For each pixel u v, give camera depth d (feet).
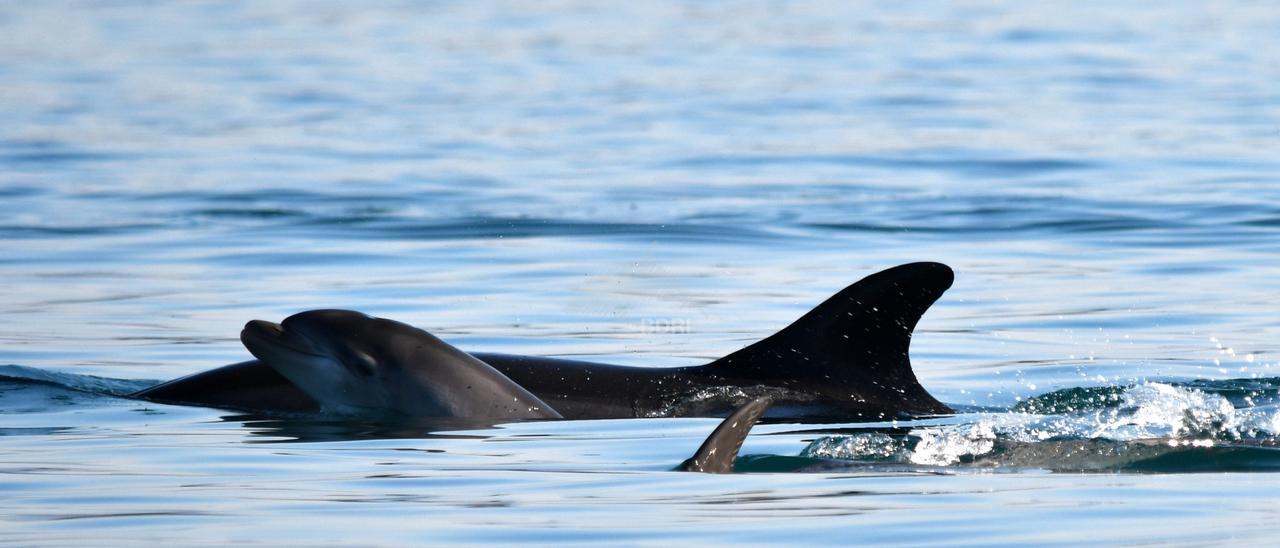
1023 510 88.12
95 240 219.82
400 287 188.24
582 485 96.22
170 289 186.91
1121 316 172.04
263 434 117.70
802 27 638.12
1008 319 172.04
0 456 107.86
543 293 185.47
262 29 628.69
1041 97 402.72
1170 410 125.08
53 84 445.78
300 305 177.68
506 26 650.84
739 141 331.16
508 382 128.77
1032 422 121.08
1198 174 276.82
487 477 99.55
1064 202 249.34
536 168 294.46
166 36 596.70
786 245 216.54
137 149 320.09
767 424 123.75
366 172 288.71
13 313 173.58
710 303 179.52
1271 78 438.40
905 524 84.69
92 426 120.98
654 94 424.87
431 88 441.27
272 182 275.59
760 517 86.53
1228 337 161.68
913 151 312.91
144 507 90.38
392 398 127.54
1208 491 93.20
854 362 134.41
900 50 539.29
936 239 220.23
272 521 86.48
